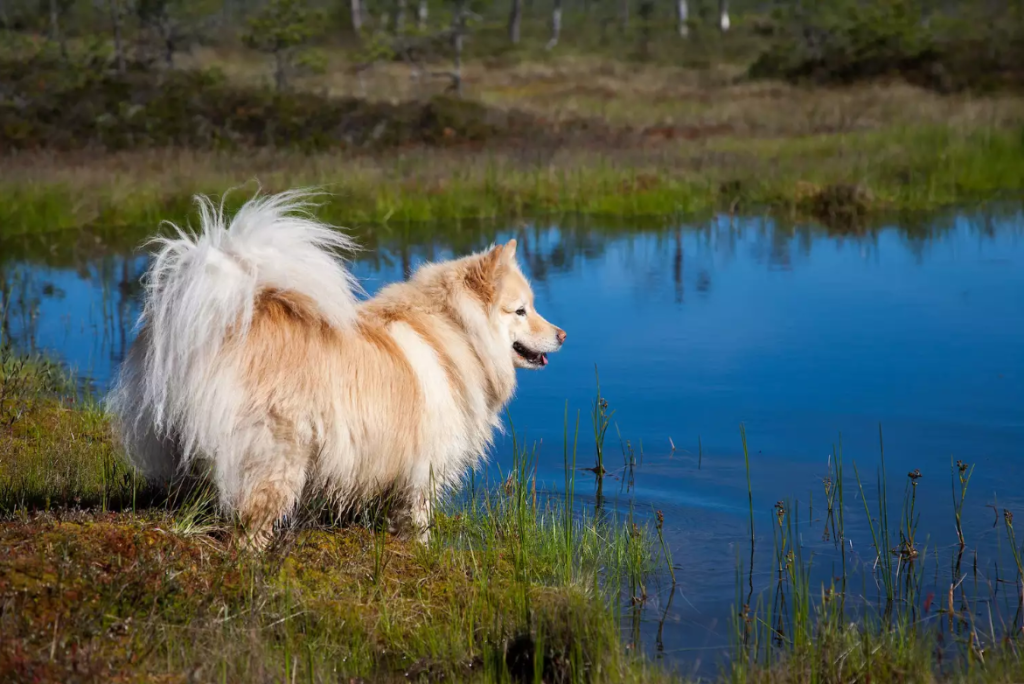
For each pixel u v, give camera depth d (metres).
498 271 5.70
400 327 5.27
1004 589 5.37
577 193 18.92
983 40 34.50
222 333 4.49
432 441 5.21
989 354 9.45
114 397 4.97
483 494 6.70
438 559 5.27
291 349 4.62
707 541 6.04
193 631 4.12
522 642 4.46
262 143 22.77
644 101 32.41
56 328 10.95
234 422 4.50
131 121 22.80
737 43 48.09
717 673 4.59
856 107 28.41
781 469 7.07
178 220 17.12
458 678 4.35
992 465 7.00
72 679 3.58
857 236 15.61
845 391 8.55
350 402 4.76
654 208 18.27
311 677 3.93
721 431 7.77
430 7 56.06
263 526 4.65
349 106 25.09
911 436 7.56
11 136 21.84
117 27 31.42
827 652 4.62
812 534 6.08
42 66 26.92
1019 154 20.61
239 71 36.69
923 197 18.34
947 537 6.00
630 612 5.17
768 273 13.10
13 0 47.03
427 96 32.69
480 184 19.14
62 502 5.46
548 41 52.62
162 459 4.83
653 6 61.59
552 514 6.18
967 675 4.47
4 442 6.73
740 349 9.81
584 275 13.16
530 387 8.90
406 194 18.45
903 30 34.59
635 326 10.67
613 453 7.47
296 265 4.70
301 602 4.54
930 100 28.66
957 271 12.91
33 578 4.16
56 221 16.88
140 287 12.98
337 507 5.22
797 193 18.55
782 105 29.97
